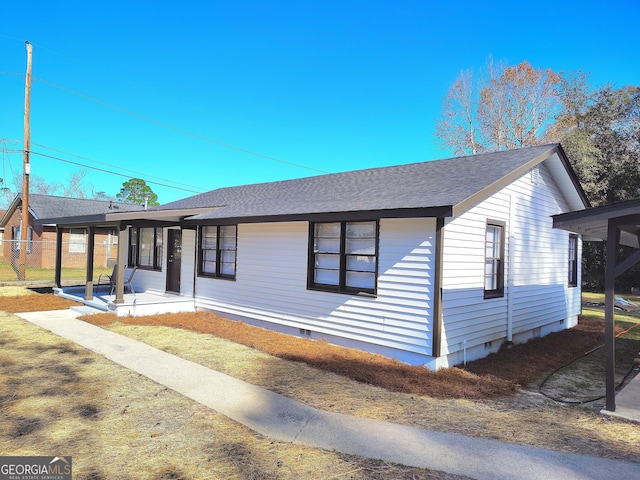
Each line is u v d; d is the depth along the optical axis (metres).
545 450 3.73
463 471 3.31
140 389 5.13
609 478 3.22
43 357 6.47
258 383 5.51
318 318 8.42
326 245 8.48
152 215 10.27
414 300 6.95
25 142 18.33
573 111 25.83
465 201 6.38
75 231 24.06
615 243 4.96
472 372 6.89
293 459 3.47
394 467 3.36
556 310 10.73
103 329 8.70
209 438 3.84
